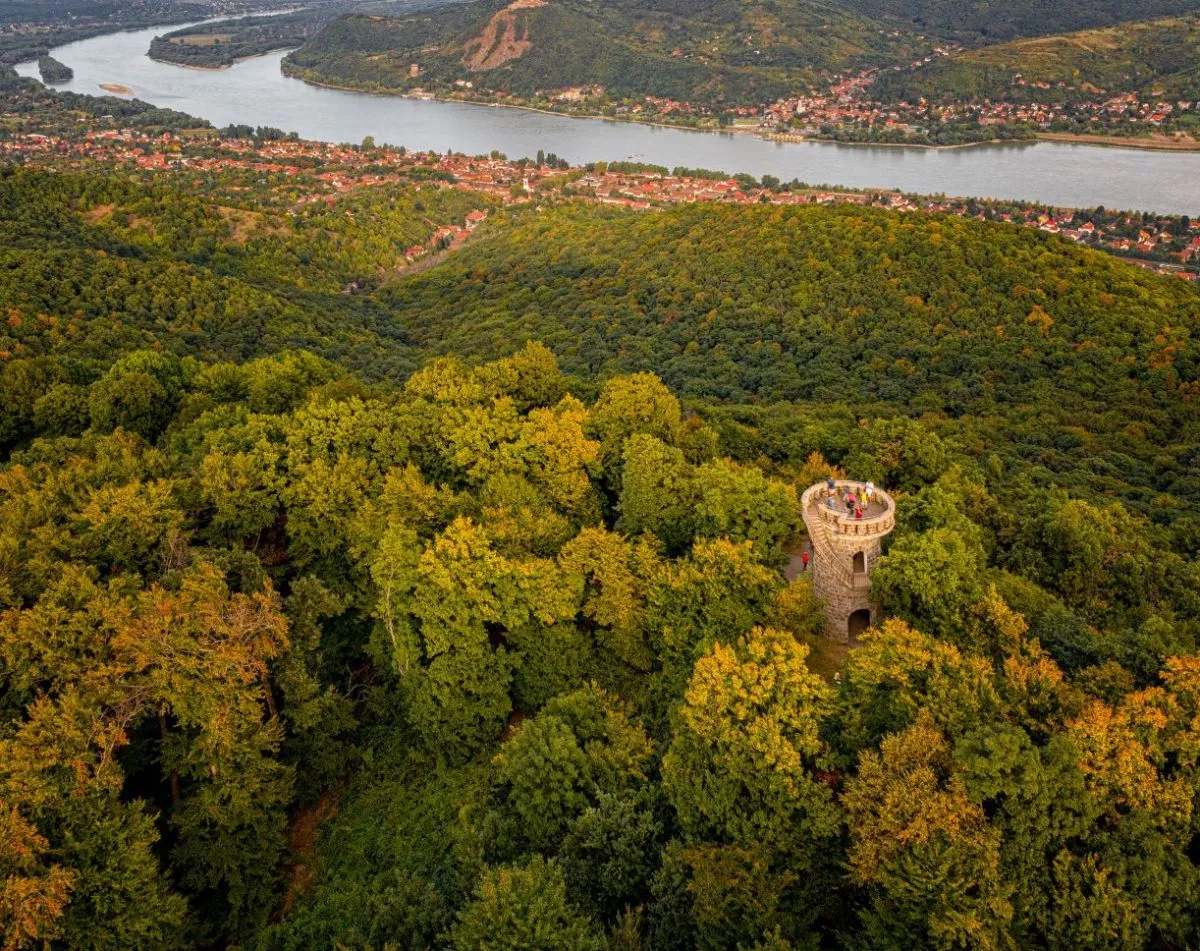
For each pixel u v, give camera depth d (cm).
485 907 2586
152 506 4119
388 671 4084
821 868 2706
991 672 2981
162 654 3162
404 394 5997
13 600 3531
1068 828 2522
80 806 2819
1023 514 5525
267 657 3428
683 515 4500
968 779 2492
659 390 5503
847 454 6259
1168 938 2461
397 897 2936
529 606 3850
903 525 4222
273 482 4638
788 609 3622
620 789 3133
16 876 2489
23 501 4291
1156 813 2583
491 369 5988
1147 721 2703
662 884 2745
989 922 2342
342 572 4531
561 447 4909
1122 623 4334
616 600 3909
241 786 3167
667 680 3678
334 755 3688
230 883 3147
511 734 3762
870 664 2978
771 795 2755
